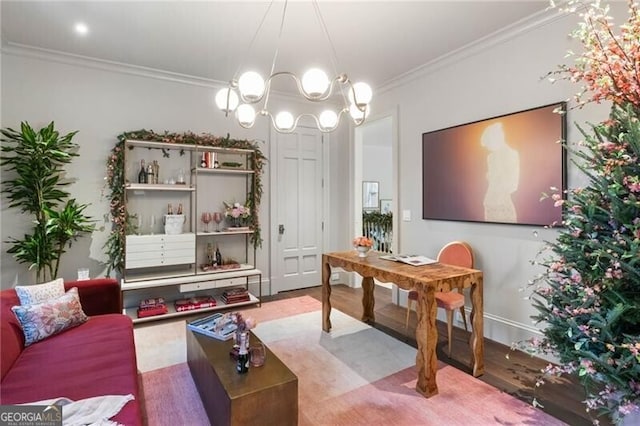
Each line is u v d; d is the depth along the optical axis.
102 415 1.41
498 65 3.07
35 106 3.38
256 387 1.65
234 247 4.45
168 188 3.74
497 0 2.52
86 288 2.76
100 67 3.64
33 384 1.67
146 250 3.62
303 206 5.01
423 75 3.80
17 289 2.38
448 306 2.85
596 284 1.63
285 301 4.36
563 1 2.45
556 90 2.66
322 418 2.00
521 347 2.52
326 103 5.09
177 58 3.54
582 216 1.73
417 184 3.91
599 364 1.58
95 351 2.04
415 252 3.96
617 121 1.62
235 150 4.21
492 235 3.15
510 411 2.06
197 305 3.83
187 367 2.60
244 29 2.95
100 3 2.56
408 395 2.24
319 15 2.73
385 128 6.80
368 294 3.62
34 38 3.12
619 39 1.56
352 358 2.76
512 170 2.94
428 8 2.63
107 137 3.70
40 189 3.24
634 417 1.60
